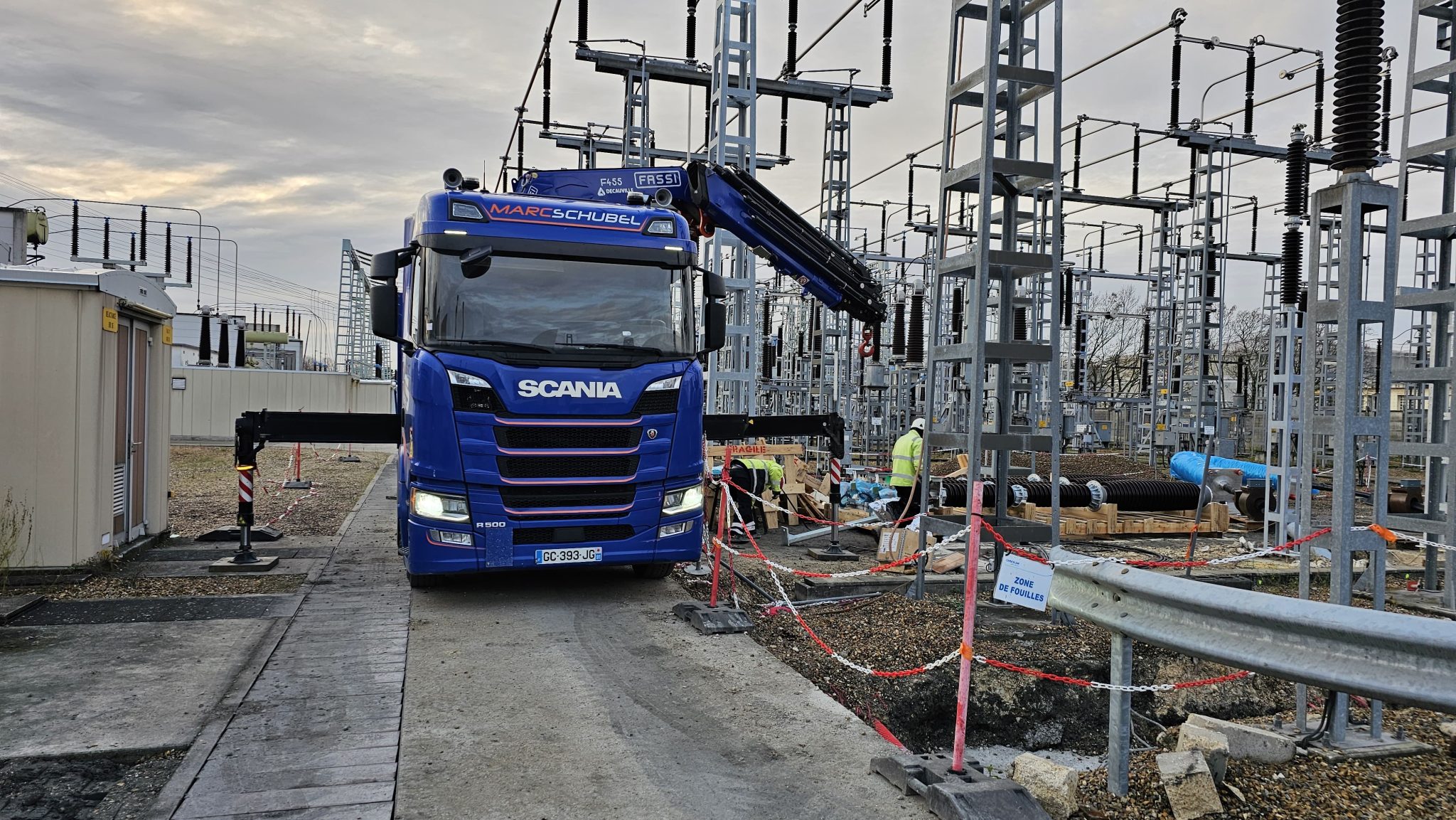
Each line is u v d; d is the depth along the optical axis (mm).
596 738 5156
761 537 13242
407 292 9336
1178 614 4262
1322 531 5215
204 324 32906
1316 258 5375
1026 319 19891
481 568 7918
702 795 4434
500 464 7926
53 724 5180
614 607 8438
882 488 15359
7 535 8555
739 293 15711
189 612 7844
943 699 6793
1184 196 23969
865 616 8195
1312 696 6441
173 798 4258
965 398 20109
